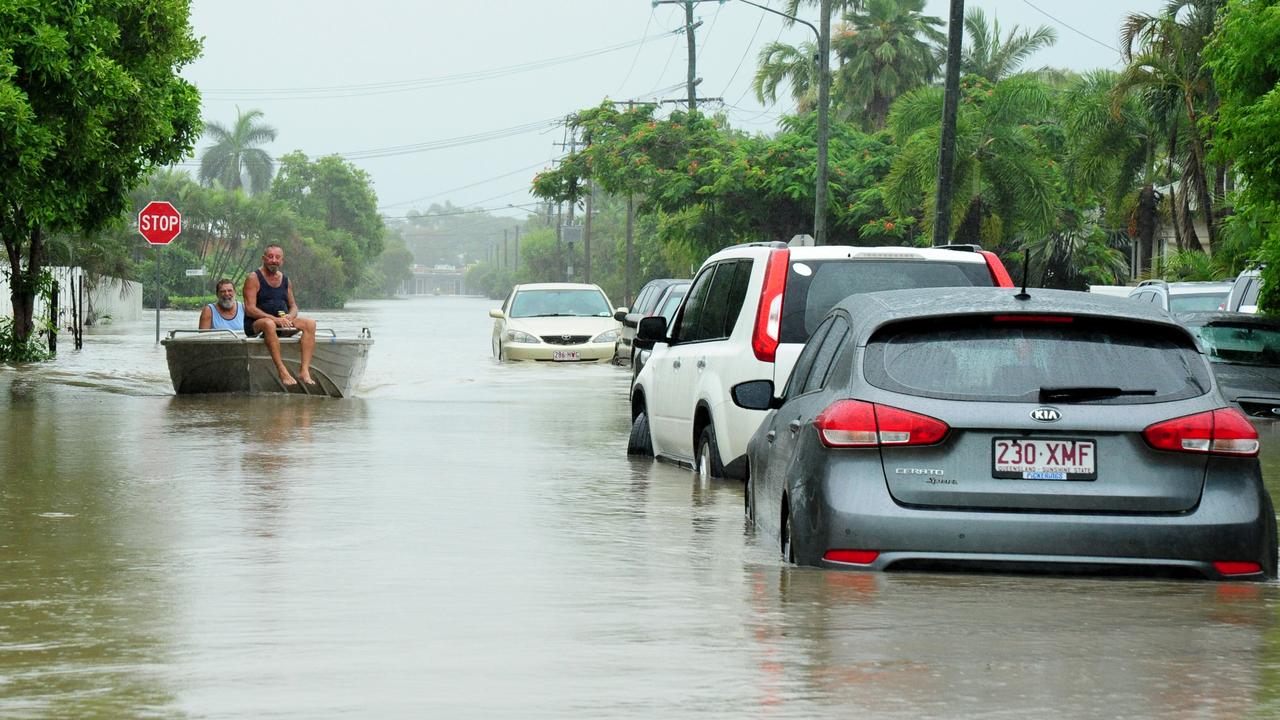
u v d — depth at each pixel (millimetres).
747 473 22250
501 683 11734
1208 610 14633
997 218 100250
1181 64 96625
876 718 10734
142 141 52344
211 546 19438
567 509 23516
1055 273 117875
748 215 118625
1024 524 15836
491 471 29031
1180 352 16531
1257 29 41625
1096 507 15922
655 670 12203
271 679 11852
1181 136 101938
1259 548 16016
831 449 16406
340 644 13234
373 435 36438
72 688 11523
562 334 73188
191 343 47781
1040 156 104375
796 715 10805
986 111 100188
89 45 47625
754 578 16672
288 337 48875
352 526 21391
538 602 15312
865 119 164250
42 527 21172
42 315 82312
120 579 16828
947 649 12969
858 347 16875
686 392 29250
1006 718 10742
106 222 57438
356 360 49750
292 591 16031
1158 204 114375
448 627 14000
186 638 13477
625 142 122438
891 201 101062
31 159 45062
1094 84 106750
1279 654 12828
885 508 16047
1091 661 12539
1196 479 16047
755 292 26594
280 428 38031
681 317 31719
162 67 54312
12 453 31656
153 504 23750
